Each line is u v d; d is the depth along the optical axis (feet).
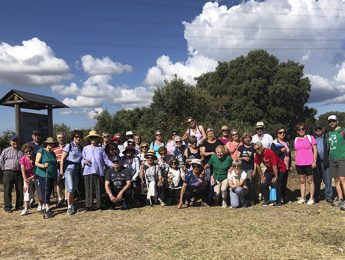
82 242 22.02
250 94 177.58
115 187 31.24
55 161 30.32
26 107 47.67
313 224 24.70
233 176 31.09
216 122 108.99
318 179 32.65
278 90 175.83
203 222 26.02
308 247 20.11
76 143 31.04
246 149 32.65
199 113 111.04
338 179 30.53
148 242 21.63
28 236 23.72
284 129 32.45
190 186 31.83
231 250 19.90
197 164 31.96
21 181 32.60
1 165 32.14
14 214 30.71
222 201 33.47
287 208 30.22
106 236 23.09
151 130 102.27
